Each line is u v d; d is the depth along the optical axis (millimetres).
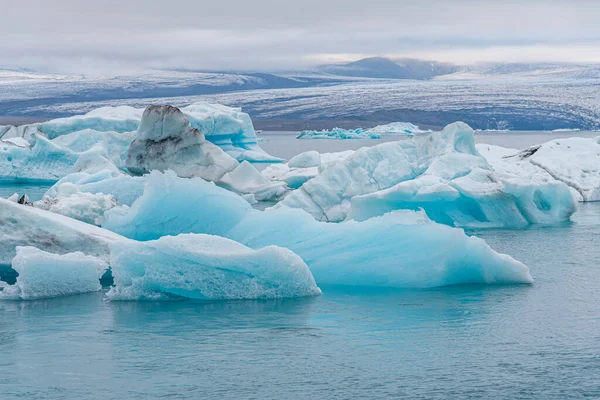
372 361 10875
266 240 17312
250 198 33281
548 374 10359
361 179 28172
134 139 39500
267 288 14664
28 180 43781
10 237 16531
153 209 18453
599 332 12375
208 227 18266
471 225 25797
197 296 14609
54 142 44750
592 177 33281
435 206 25750
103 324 12797
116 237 17438
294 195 28000
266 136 181750
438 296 15016
